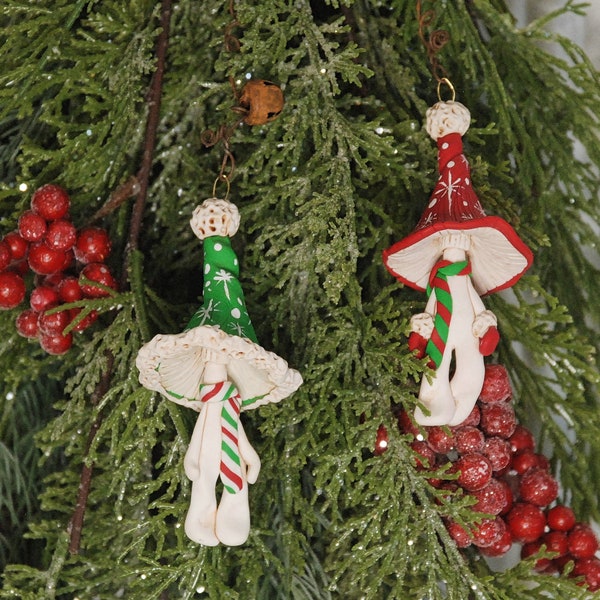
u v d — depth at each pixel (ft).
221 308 1.36
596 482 1.61
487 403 1.45
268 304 1.51
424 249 1.39
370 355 1.46
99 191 1.52
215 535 1.35
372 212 1.56
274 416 1.47
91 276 1.44
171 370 1.36
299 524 1.53
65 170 1.49
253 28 1.48
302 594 1.49
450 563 1.44
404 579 1.51
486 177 1.54
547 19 1.57
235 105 1.49
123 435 1.43
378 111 1.53
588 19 1.80
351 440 1.44
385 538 1.50
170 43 1.53
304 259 1.48
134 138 1.52
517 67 1.58
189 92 1.53
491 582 1.48
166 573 1.46
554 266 1.64
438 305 1.39
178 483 1.54
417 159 1.53
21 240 1.43
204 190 1.55
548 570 1.51
